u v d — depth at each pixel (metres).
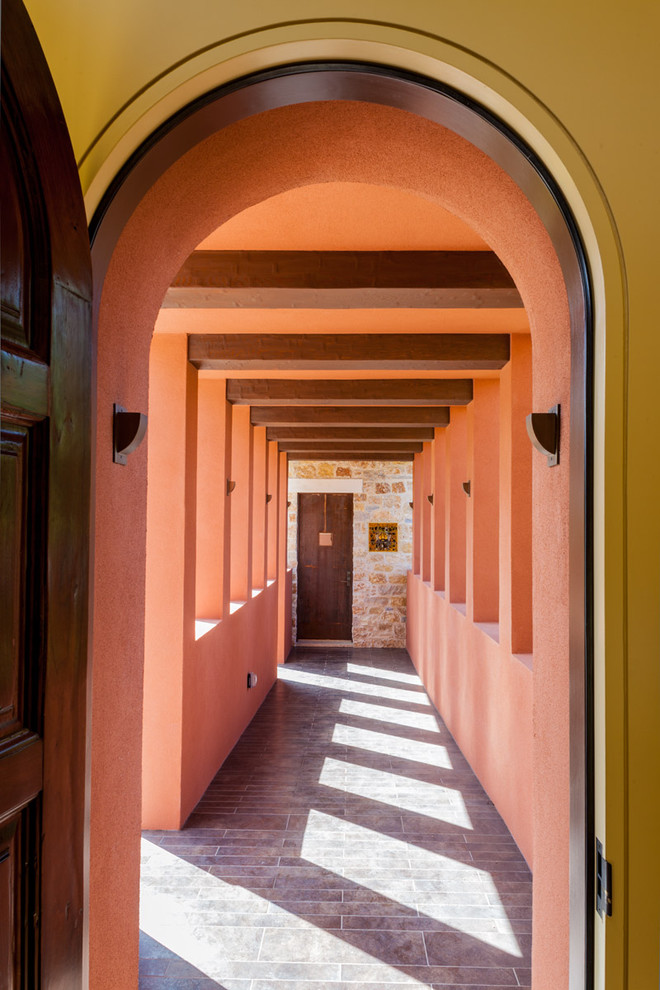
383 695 8.29
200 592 5.55
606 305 1.39
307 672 9.70
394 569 11.91
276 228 2.66
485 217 1.91
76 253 1.21
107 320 1.59
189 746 4.55
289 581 11.20
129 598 1.79
